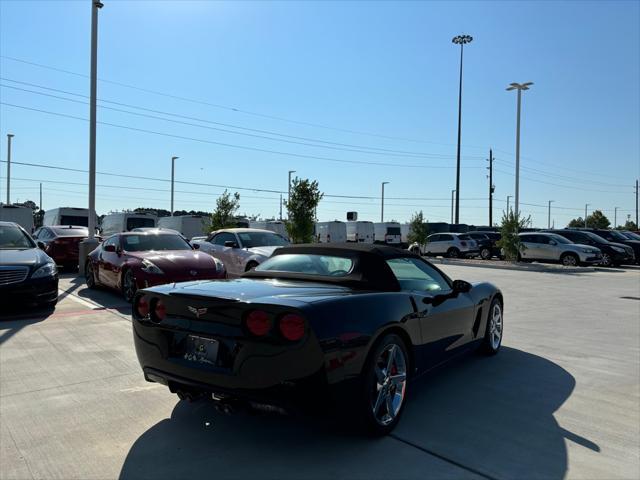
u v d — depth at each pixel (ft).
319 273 14.12
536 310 32.45
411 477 10.09
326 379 10.45
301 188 74.28
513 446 11.60
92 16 45.55
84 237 52.21
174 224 90.07
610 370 18.03
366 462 10.70
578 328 26.13
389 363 12.30
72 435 11.94
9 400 14.15
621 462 10.93
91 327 23.47
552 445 11.69
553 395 15.19
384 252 14.32
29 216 82.64
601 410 14.02
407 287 14.37
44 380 15.89
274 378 10.34
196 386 11.32
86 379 16.02
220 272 31.40
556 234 79.05
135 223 76.02
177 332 11.84
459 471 10.36
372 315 11.75
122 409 13.57
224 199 86.33
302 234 74.23
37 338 21.31
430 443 11.68
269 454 11.05
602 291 43.88
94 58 45.78
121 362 17.88
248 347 10.54
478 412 13.70
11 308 28.40
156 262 29.84
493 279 54.54
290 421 12.88
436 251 97.30
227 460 10.76
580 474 10.35
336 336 10.69
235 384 10.66
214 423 12.71
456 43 119.03
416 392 15.33
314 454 11.06
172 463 10.61
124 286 30.91
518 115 85.97
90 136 45.88
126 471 10.26
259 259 38.04
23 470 10.27
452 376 17.02
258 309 10.57
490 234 100.22
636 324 27.48
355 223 110.73
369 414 11.52
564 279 55.21
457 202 118.62
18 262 25.99
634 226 239.09
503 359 19.40
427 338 14.17
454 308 15.96
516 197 85.10
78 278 44.73
